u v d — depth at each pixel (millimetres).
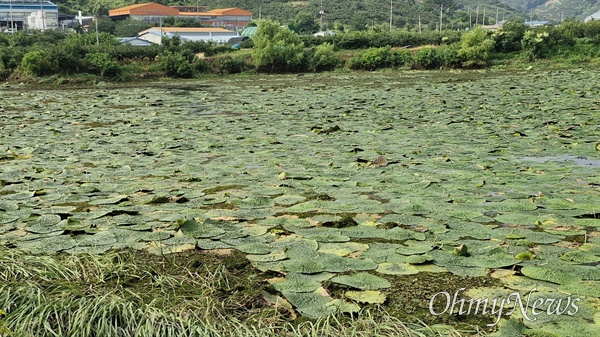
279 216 5402
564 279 3822
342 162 7469
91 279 4191
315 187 6289
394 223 5039
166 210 5617
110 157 8117
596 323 3260
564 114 11211
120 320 3521
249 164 7504
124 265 4363
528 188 6016
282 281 3949
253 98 16438
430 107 13078
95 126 11211
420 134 9469
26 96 18078
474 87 18188
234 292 3926
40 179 6863
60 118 12453
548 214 5145
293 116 12070
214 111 13422
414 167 7066
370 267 4121
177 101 15930
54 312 3559
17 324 3426
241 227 5078
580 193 5785
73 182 6773
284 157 7883
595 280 3830
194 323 3436
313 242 4617
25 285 3979
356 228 4965
